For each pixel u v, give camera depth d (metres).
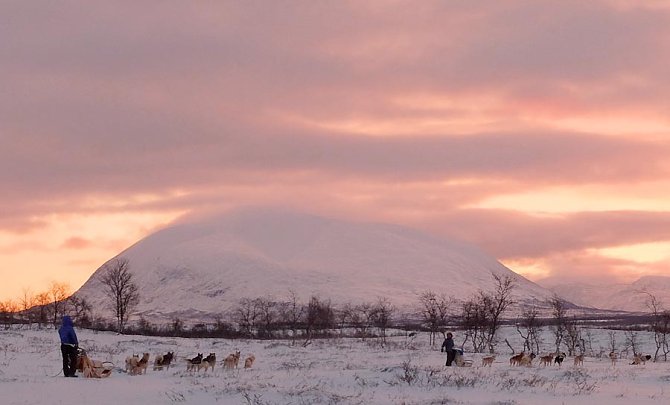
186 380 24.47
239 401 18.31
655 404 18.94
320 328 108.69
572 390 22.23
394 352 49.06
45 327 76.00
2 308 104.38
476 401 18.89
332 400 18.38
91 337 61.69
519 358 36.09
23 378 23.53
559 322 80.69
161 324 153.88
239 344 57.34
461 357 33.72
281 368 32.31
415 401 18.53
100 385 21.81
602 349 69.12
